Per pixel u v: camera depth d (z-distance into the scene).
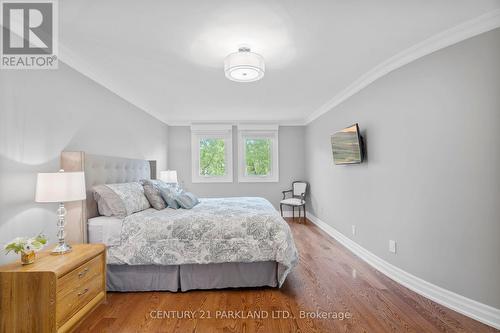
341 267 3.02
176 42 2.26
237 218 2.50
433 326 1.90
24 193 2.01
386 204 2.83
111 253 2.38
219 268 2.48
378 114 2.96
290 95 3.91
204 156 5.90
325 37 2.20
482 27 1.92
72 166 2.42
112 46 2.33
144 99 4.02
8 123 1.89
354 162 3.36
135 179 3.74
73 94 2.59
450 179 2.14
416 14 1.88
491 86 1.90
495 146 1.89
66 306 1.72
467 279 2.04
